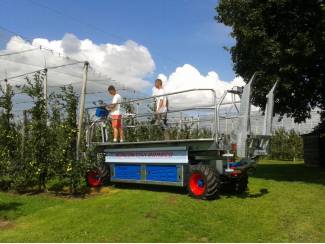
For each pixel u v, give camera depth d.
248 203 10.38
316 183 13.52
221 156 10.66
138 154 11.99
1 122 14.14
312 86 15.32
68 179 13.02
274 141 29.14
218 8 15.34
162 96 11.68
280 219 9.40
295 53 13.15
